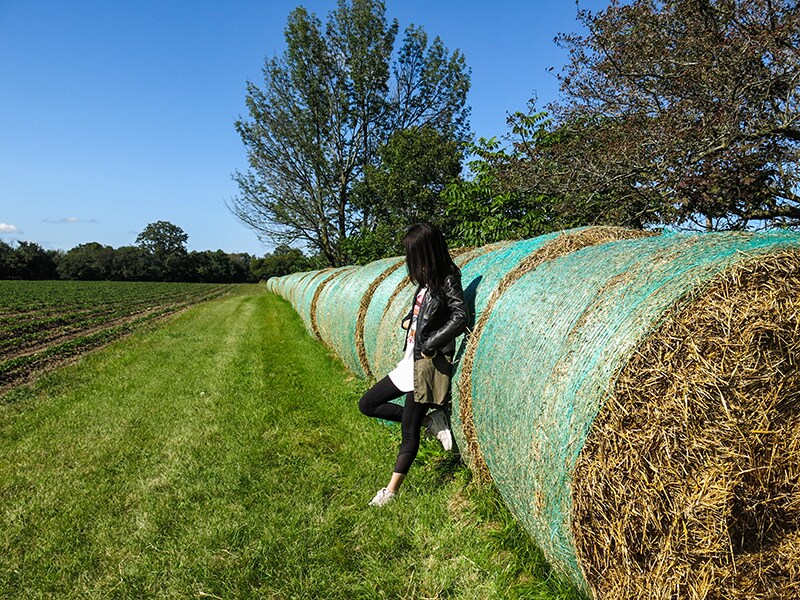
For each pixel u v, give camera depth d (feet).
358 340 25.23
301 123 105.09
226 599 9.87
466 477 13.80
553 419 8.39
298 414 21.01
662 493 7.61
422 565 10.70
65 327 65.77
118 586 10.32
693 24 20.65
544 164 27.53
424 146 68.90
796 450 7.86
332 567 10.75
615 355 7.73
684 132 20.25
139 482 15.03
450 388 13.16
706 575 7.70
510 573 10.05
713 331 7.52
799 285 7.54
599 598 7.97
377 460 15.53
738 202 21.36
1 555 11.71
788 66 18.70
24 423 21.40
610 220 24.49
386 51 106.42
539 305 10.29
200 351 38.78
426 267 11.76
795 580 8.02
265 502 13.46
